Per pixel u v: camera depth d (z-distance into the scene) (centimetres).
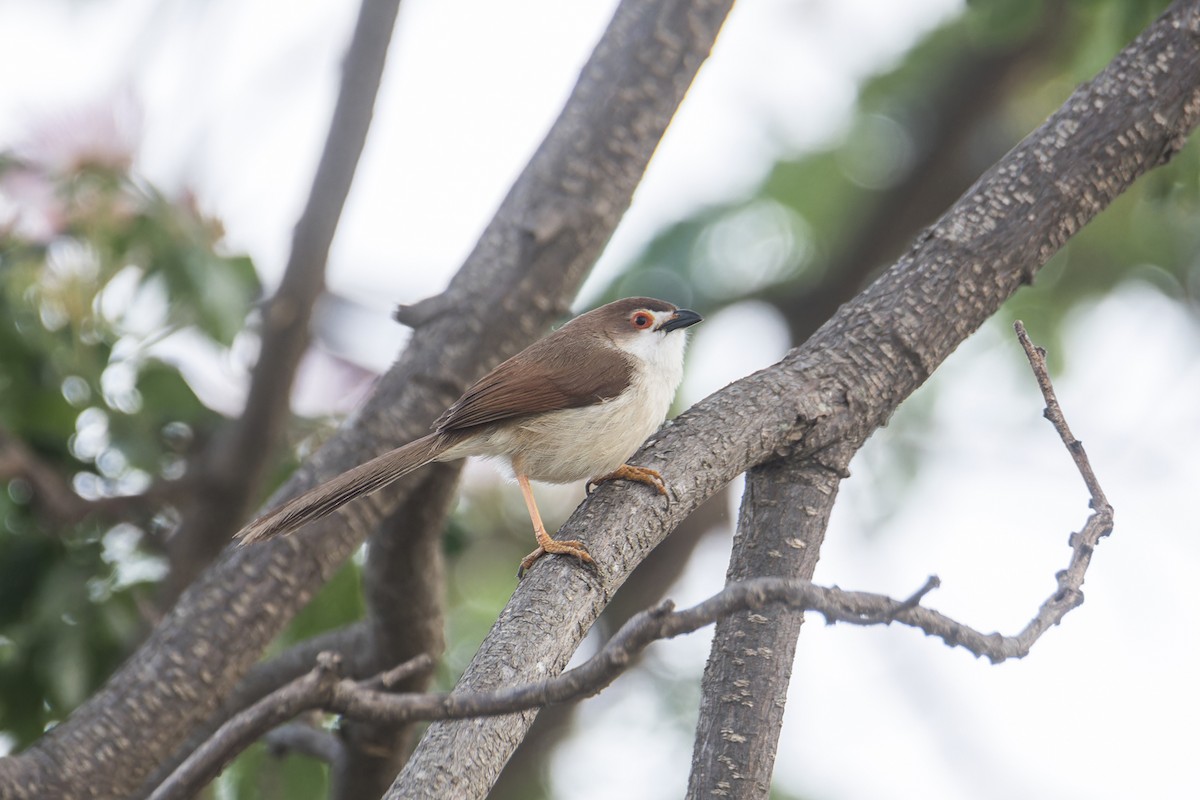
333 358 1303
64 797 934
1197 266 1688
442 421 1002
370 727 1106
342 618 1270
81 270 1117
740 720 782
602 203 1080
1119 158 903
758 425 835
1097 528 720
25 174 1105
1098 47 1205
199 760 736
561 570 755
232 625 995
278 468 1273
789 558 833
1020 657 640
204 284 1116
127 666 989
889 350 874
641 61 1088
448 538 1303
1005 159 932
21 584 1120
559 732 1520
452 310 1077
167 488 1132
